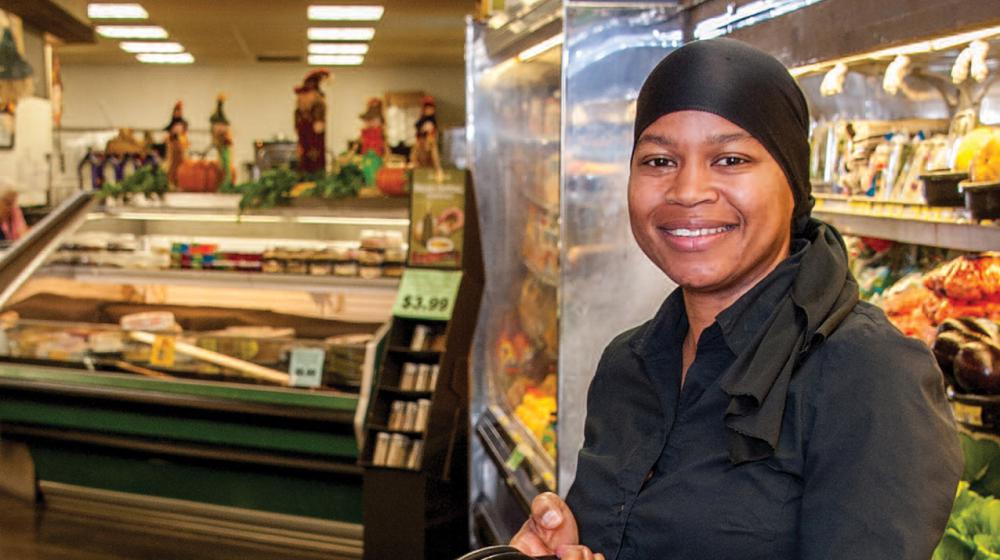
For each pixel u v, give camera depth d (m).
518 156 4.00
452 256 4.46
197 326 5.07
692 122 1.09
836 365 1.01
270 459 4.66
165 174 5.77
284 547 4.71
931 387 0.98
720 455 1.09
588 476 1.25
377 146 8.69
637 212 1.16
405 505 4.20
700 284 1.12
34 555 4.54
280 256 5.25
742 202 1.08
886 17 1.48
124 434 4.93
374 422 4.28
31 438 5.11
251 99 13.18
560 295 2.62
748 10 2.01
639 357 1.25
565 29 2.55
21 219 6.83
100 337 5.00
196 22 9.05
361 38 10.26
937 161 1.83
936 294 1.80
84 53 11.47
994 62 1.62
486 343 4.54
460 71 13.17
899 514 0.92
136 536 4.81
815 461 1.00
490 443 3.93
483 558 1.05
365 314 5.09
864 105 2.14
